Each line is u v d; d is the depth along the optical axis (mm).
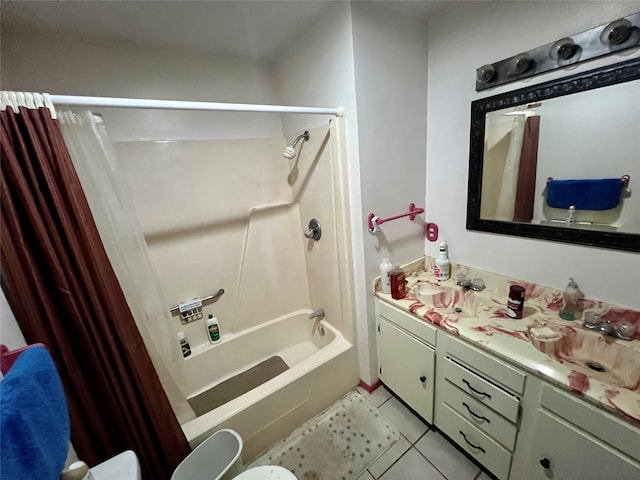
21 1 979
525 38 1083
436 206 1618
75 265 858
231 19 1254
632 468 722
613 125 923
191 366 1768
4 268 744
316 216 1763
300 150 1743
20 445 433
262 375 1913
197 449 1131
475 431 1171
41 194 787
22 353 560
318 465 1338
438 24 1369
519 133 1166
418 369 1377
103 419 990
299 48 1519
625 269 977
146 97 1467
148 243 1574
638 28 826
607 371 954
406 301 1402
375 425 1518
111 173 1045
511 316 1169
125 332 958
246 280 1952
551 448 901
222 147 1711
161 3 1092
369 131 1321
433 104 1494
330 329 1905
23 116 750
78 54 1293
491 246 1388
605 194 979
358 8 1166
